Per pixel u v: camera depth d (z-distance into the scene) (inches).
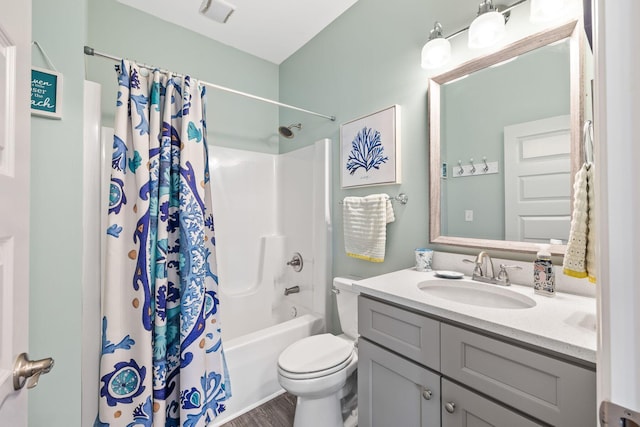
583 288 37.5
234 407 59.4
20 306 21.8
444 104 53.8
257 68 97.3
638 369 11.3
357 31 71.7
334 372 49.4
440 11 54.4
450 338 32.8
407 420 37.4
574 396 24.2
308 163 84.4
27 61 23.2
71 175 41.5
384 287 42.5
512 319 29.6
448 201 53.3
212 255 56.0
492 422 29.1
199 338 48.4
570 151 39.3
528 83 43.6
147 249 46.1
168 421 48.3
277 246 92.8
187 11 75.9
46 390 39.4
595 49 13.2
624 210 11.7
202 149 54.3
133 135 47.8
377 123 64.8
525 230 43.5
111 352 44.3
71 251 41.4
